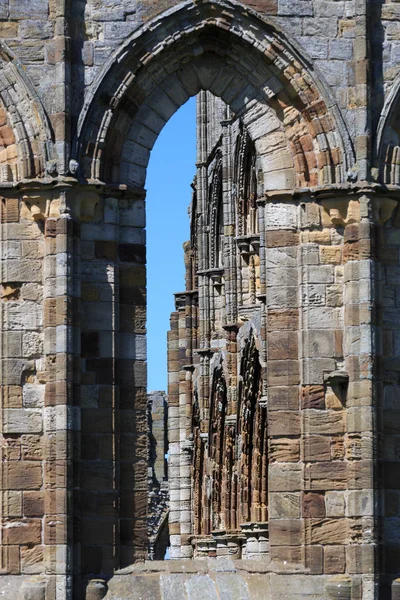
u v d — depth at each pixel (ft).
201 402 338.54
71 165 193.26
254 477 297.33
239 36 196.75
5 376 192.75
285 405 195.21
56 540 188.75
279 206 197.47
